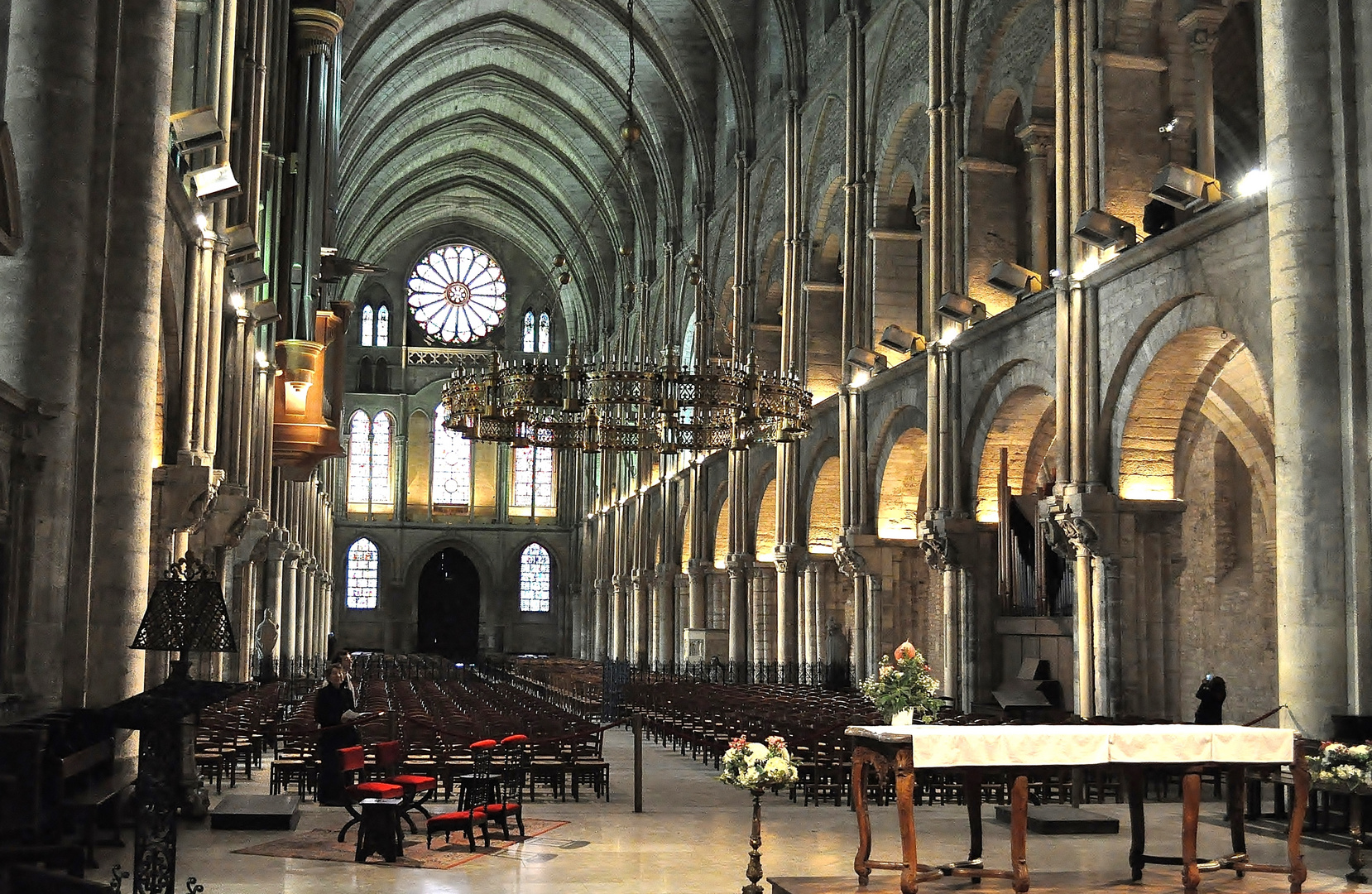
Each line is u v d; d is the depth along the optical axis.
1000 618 26.73
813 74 38.16
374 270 35.97
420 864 12.42
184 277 18.84
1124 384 21.41
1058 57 23.00
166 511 18.28
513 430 27.64
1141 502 21.34
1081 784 17.31
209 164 20.11
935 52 28.36
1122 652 21.25
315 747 17.84
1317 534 15.20
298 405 29.94
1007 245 27.59
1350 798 13.96
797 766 17.39
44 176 12.91
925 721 11.84
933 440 28.14
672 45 48.78
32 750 9.94
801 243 38.28
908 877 10.66
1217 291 18.66
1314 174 15.65
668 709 29.17
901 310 32.53
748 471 43.69
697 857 13.15
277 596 38.19
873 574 32.16
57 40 13.12
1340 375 15.38
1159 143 22.17
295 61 31.34
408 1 46.78
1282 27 16.00
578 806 17.19
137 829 9.14
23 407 12.19
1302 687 15.15
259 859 12.57
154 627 9.95
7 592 12.26
